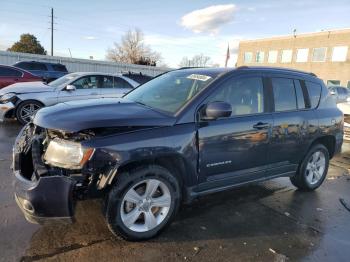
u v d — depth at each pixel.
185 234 3.48
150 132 3.14
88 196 3.02
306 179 4.86
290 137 4.33
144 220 3.30
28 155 3.38
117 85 10.06
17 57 24.20
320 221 4.01
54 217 2.84
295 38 40.44
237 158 3.79
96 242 3.21
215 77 3.78
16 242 3.12
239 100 3.85
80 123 2.92
